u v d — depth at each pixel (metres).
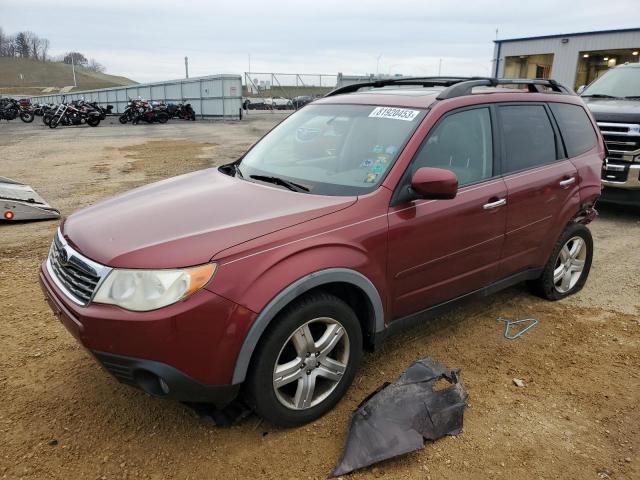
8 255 5.66
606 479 2.62
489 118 3.80
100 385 3.32
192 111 32.47
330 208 2.98
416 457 2.73
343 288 3.10
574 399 3.26
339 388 3.06
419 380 2.97
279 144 4.00
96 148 16.23
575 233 4.60
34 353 3.67
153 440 2.85
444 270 3.49
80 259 2.70
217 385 2.58
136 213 3.02
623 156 7.14
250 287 2.57
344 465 2.61
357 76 36.09
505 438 2.89
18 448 2.76
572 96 4.78
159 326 2.42
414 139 3.31
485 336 4.04
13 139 19.58
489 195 3.64
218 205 3.06
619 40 23.61
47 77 168.38
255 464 2.69
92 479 2.58
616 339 4.01
